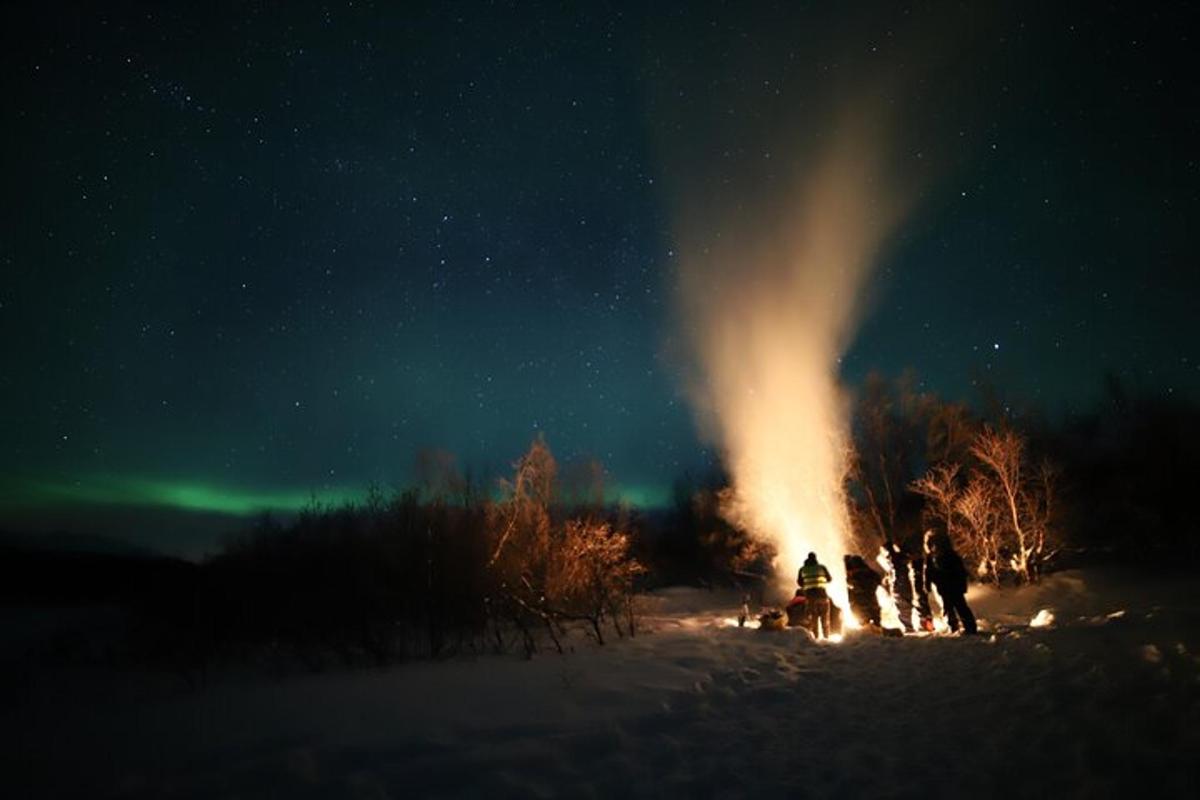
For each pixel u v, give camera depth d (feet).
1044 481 47.96
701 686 21.62
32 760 17.90
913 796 12.40
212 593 40.68
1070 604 36.70
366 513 41.19
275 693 24.91
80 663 40.50
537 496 44.19
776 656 26.73
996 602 41.91
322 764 15.46
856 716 17.85
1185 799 10.69
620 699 20.25
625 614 41.42
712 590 66.95
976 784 12.57
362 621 35.86
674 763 15.26
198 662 36.99
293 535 42.19
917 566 34.22
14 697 32.37
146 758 17.19
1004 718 15.90
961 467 55.36
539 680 23.65
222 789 14.34
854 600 35.19
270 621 40.16
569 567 40.32
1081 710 15.17
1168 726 13.17
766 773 14.25
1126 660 17.78
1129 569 45.24
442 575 38.24
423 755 15.83
